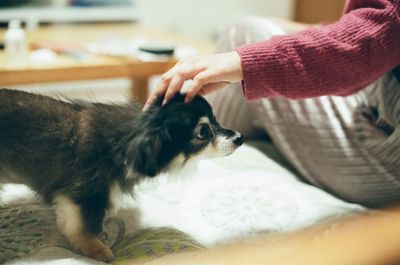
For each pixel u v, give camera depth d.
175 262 0.74
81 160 1.01
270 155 1.53
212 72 1.01
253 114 1.54
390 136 1.18
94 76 1.74
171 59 1.87
